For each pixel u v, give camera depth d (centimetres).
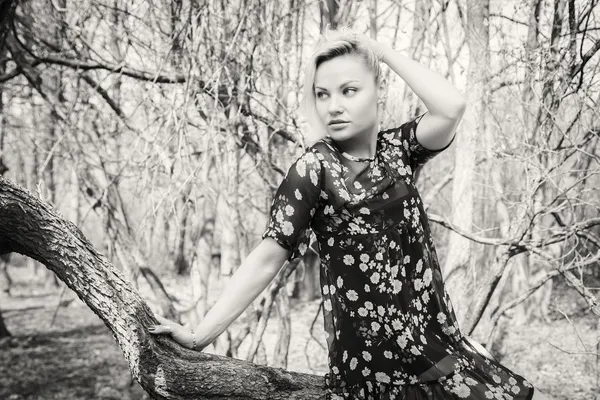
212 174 636
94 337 1388
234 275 203
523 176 541
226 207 624
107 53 636
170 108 498
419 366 201
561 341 1066
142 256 604
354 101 195
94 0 535
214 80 509
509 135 507
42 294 2105
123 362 1158
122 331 212
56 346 1295
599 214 473
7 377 1035
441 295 215
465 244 562
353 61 196
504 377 206
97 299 213
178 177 518
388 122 549
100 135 677
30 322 1573
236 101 528
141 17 533
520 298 499
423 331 205
